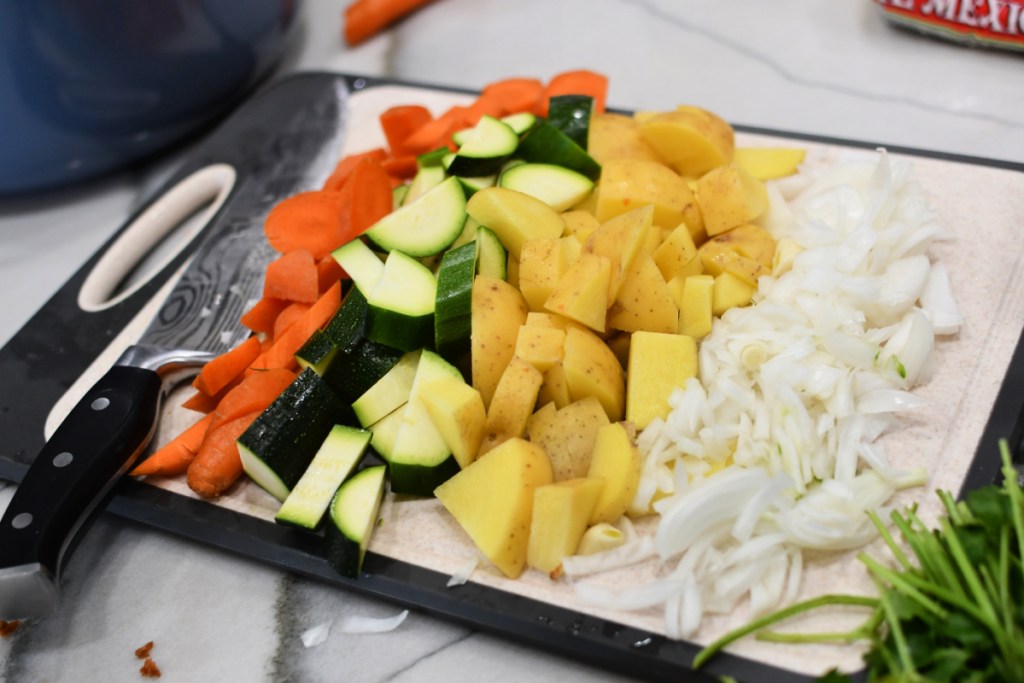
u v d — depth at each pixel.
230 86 0.76
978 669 0.46
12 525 0.52
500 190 0.57
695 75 0.77
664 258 0.57
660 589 0.49
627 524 0.52
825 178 0.62
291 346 0.59
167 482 0.57
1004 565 0.46
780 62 0.76
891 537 0.49
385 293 0.56
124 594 0.55
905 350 0.54
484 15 0.85
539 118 0.67
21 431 0.60
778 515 0.50
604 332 0.55
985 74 0.72
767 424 0.53
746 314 0.56
